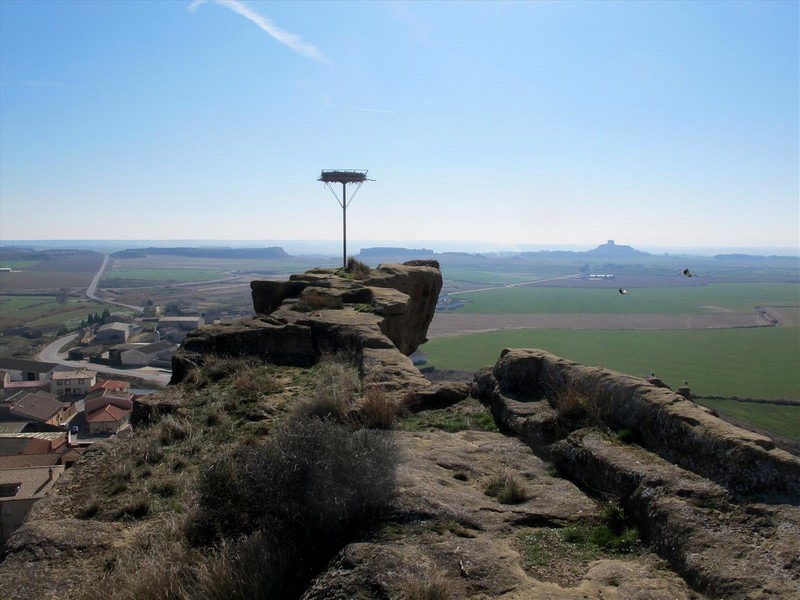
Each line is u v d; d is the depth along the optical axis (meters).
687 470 5.07
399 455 6.16
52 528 5.98
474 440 7.21
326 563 4.79
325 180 28.48
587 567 4.38
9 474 26.34
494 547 4.55
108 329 98.75
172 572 4.86
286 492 5.26
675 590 3.93
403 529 4.82
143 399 9.97
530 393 8.02
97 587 4.91
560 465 6.18
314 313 15.17
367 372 10.24
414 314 24.78
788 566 3.76
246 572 4.62
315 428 5.89
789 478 4.45
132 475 7.22
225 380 10.91
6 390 63.50
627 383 6.33
